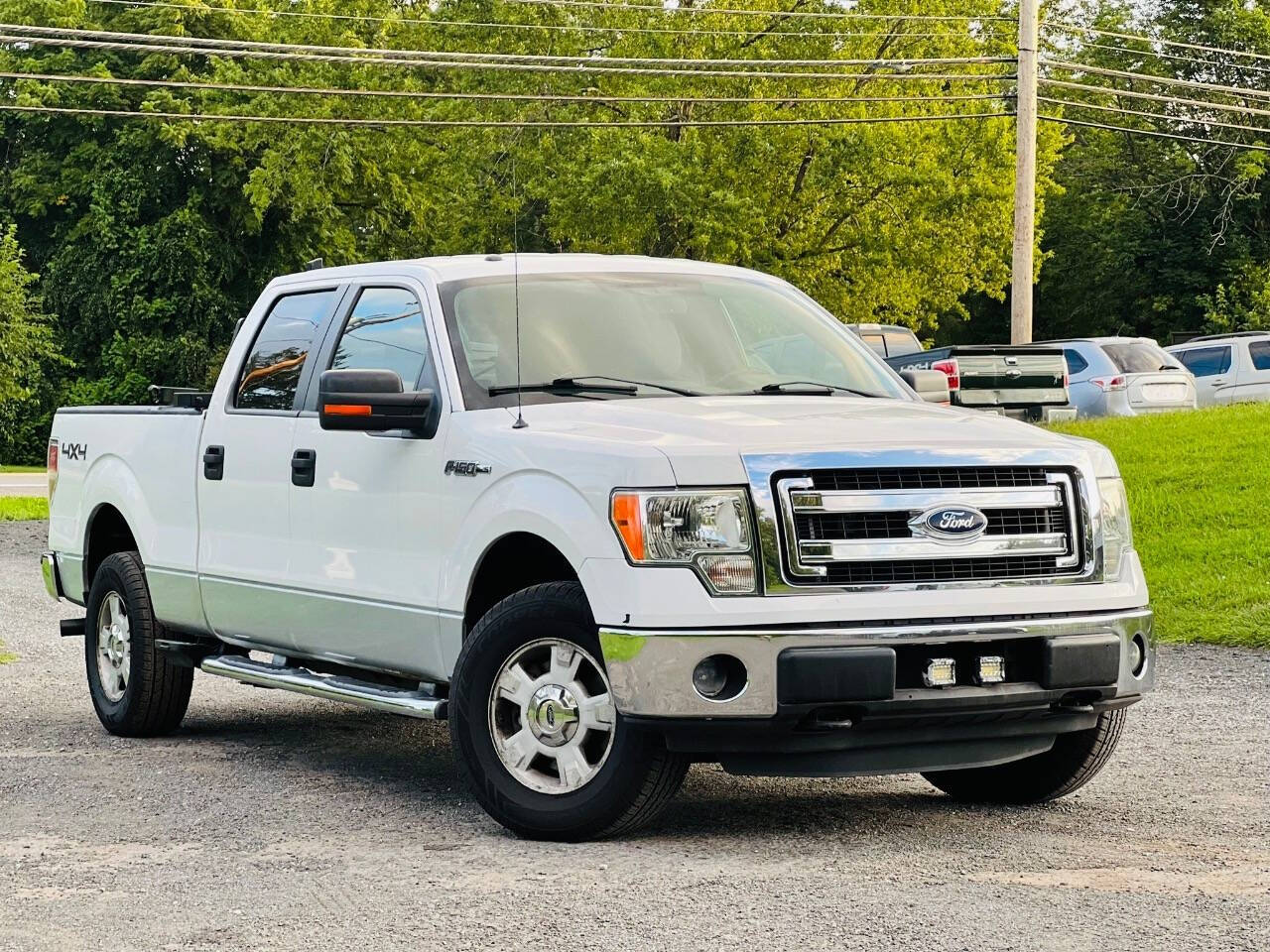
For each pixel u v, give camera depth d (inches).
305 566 292.8
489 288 284.5
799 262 1694.1
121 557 352.5
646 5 1627.7
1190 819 255.3
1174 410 1007.0
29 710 385.1
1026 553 238.8
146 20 2155.5
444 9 1739.7
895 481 232.4
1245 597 489.4
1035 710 238.2
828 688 220.8
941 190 1642.5
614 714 232.1
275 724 365.7
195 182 2187.5
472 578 253.6
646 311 289.1
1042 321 2541.8
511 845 237.9
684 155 1576.0
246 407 318.3
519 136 1642.5
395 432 272.1
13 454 2212.1
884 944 184.4
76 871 228.4
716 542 224.8
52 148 2265.0
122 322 2187.5
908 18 1598.2
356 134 1973.4
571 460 237.9
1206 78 2223.2
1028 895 205.8
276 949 187.8
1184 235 2313.0
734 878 215.3
